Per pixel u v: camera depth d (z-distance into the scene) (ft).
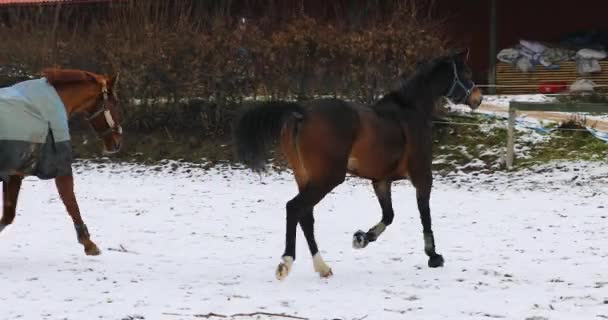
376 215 50.21
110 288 30.81
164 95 77.66
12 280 32.09
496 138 69.82
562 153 66.13
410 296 29.86
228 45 76.54
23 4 92.22
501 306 28.27
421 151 34.65
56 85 35.55
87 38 81.71
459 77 36.06
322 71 74.95
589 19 96.94
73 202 36.27
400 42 73.36
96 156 76.02
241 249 40.09
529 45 92.94
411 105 35.12
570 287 31.45
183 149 75.51
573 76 91.09
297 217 31.83
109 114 37.04
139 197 58.59
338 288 31.37
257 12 92.48
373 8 85.25
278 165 69.46
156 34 78.48
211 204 55.31
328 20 86.33
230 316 26.76
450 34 93.76
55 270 34.30
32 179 67.46
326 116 31.99
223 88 76.54
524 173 63.82
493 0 90.99
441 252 39.14
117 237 43.27
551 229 44.80
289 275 33.91
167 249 40.06
